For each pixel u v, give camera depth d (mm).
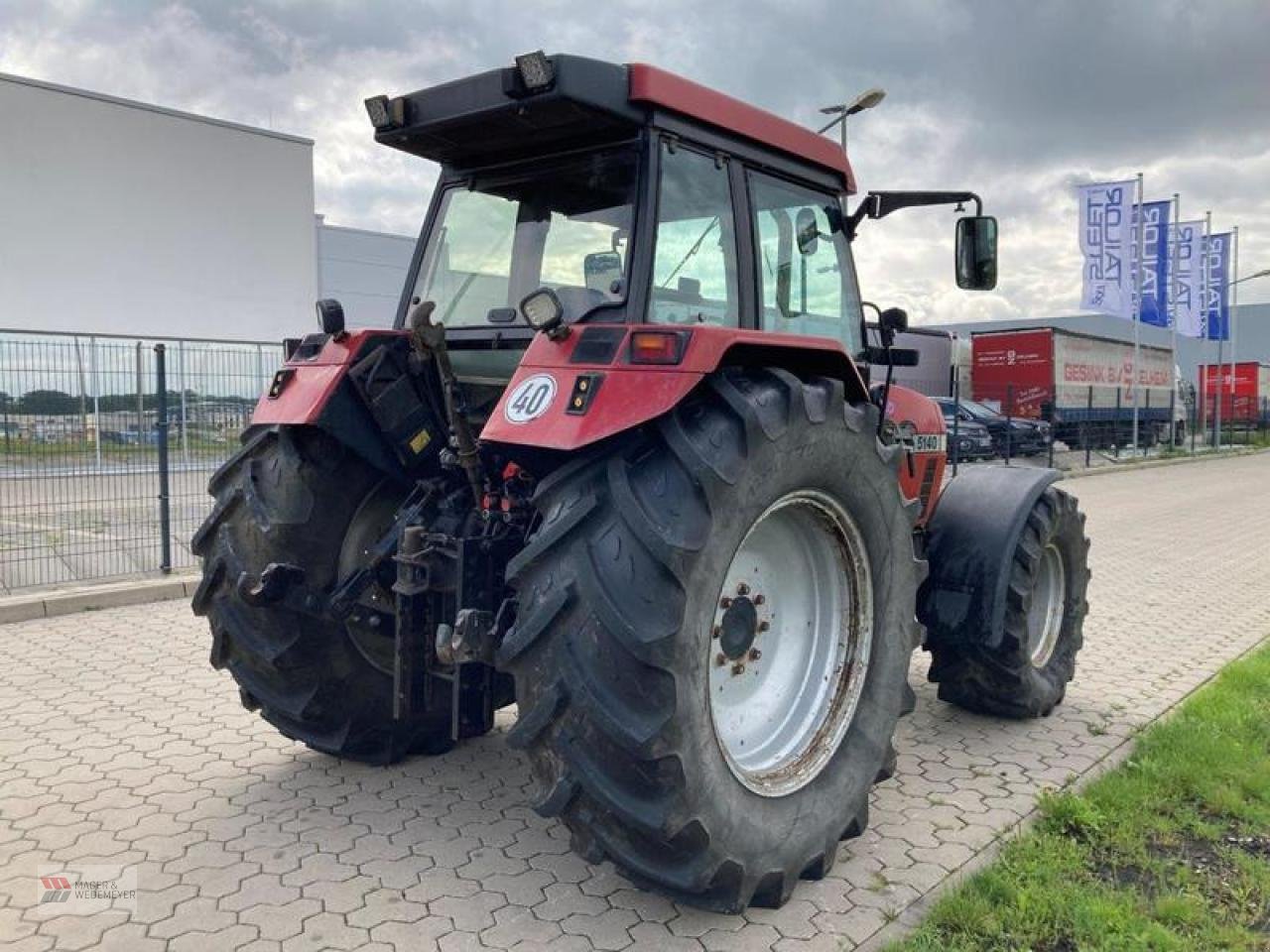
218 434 9664
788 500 2949
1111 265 23078
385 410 3418
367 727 3826
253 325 22016
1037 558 4410
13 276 18578
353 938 2764
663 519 2547
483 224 3543
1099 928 2848
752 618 3148
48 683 5133
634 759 2496
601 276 3152
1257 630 6680
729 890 2750
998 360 27156
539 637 2547
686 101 3117
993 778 4008
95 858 3217
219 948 2707
